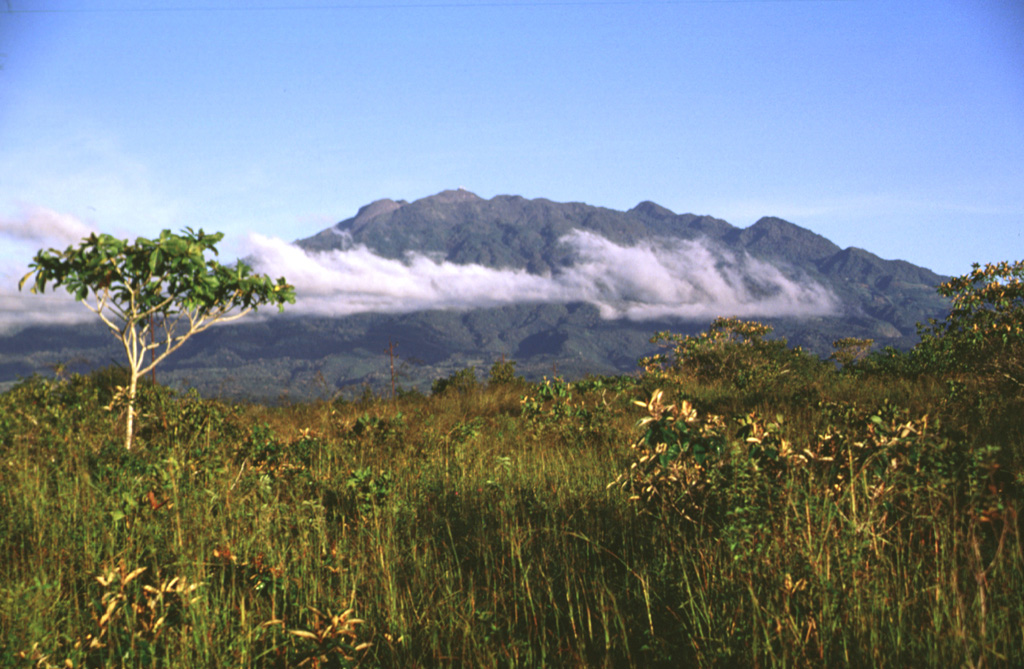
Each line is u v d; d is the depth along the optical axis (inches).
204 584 131.3
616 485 198.4
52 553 151.7
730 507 145.6
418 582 147.2
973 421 281.9
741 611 113.1
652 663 114.9
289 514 188.5
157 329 297.7
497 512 191.3
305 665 109.7
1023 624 108.0
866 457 155.9
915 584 119.8
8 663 106.4
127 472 212.8
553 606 134.0
